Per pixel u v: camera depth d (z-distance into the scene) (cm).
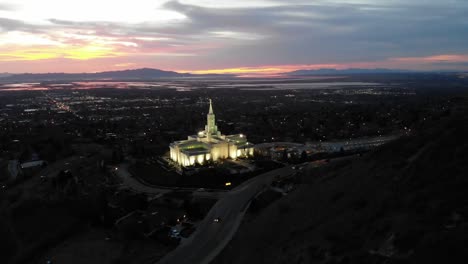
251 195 11631
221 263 7350
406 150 7306
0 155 18500
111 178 14162
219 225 9500
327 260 4919
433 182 5375
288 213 7769
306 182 11138
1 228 9788
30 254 8512
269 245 6781
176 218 9912
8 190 13125
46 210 10788
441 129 7162
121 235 9200
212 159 15525
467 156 5538
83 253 8312
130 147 19775
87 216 10388
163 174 14275
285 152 16200
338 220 5941
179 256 7962
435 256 3722
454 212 4328
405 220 4653
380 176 6850
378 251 4400
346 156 16412
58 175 13688
